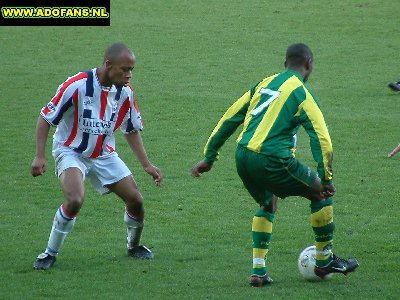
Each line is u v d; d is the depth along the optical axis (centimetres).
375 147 3441
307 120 1806
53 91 4534
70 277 2000
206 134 3700
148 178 3056
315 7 6706
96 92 2033
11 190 2908
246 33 5947
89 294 1872
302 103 1819
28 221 2547
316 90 4478
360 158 3278
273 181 1842
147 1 7006
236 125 1928
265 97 1869
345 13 6494
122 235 2402
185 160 3297
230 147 3475
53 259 2084
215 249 2258
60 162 2067
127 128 2139
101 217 2584
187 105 4200
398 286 1919
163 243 2314
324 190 1822
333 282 1959
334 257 1933
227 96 4384
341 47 5528
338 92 4431
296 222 2500
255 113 1869
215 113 4056
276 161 1819
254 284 1919
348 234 2366
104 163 2117
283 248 2253
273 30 6022
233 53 5400
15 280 1973
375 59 5212
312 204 1900
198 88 4553
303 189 1862
